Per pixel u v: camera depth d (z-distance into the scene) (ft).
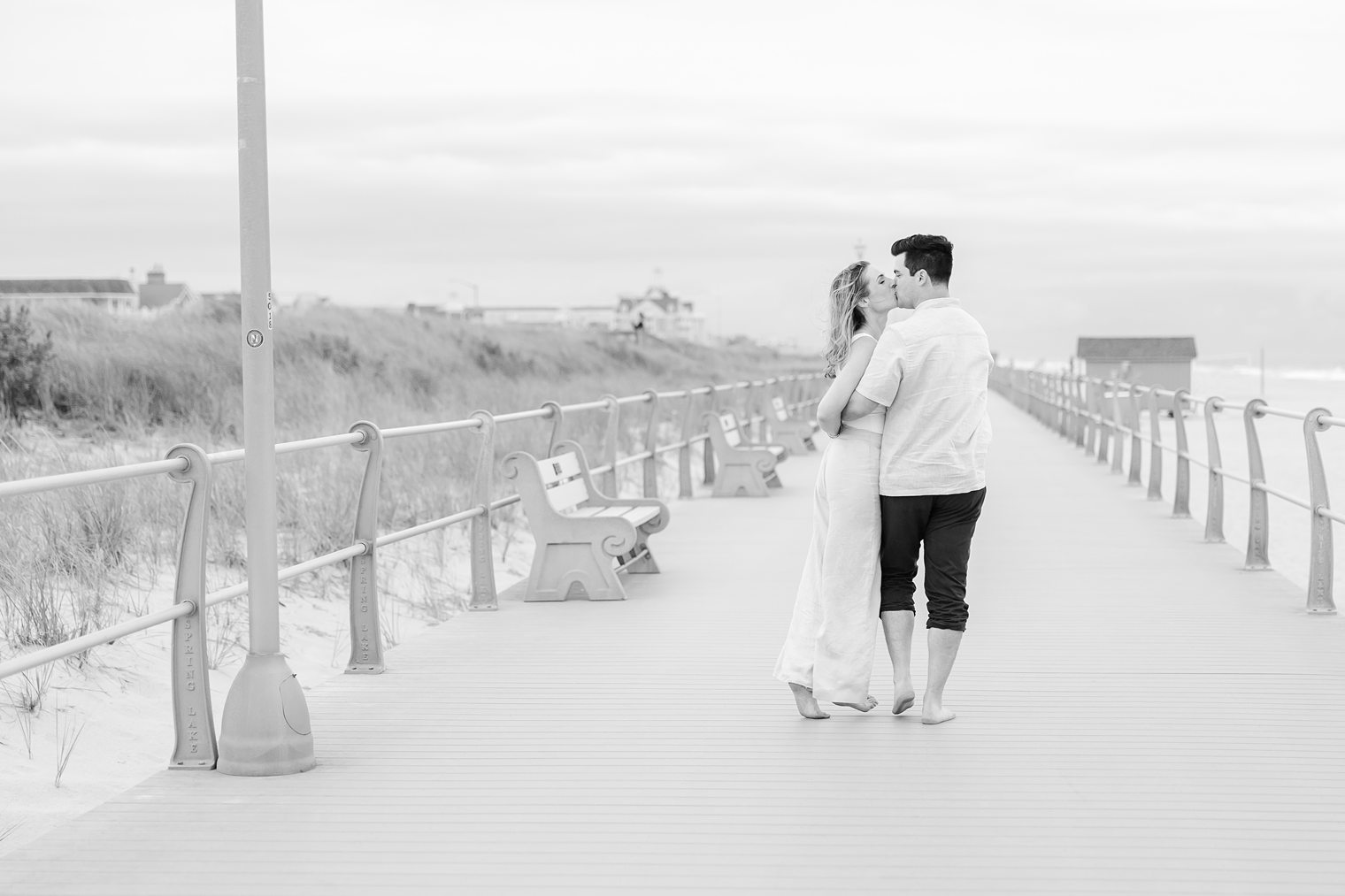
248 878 13.32
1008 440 88.33
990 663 23.07
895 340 18.65
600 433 63.98
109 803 15.72
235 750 16.87
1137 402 57.06
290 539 32.91
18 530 26.13
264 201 16.96
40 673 21.03
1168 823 14.76
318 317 102.63
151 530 29.63
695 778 16.55
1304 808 15.26
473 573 28.81
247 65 16.72
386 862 13.76
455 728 19.12
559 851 14.03
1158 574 33.04
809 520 44.47
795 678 19.30
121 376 55.57
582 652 24.31
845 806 15.43
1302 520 51.57
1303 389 269.64
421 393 81.15
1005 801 15.55
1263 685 21.34
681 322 610.24
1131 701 20.39
